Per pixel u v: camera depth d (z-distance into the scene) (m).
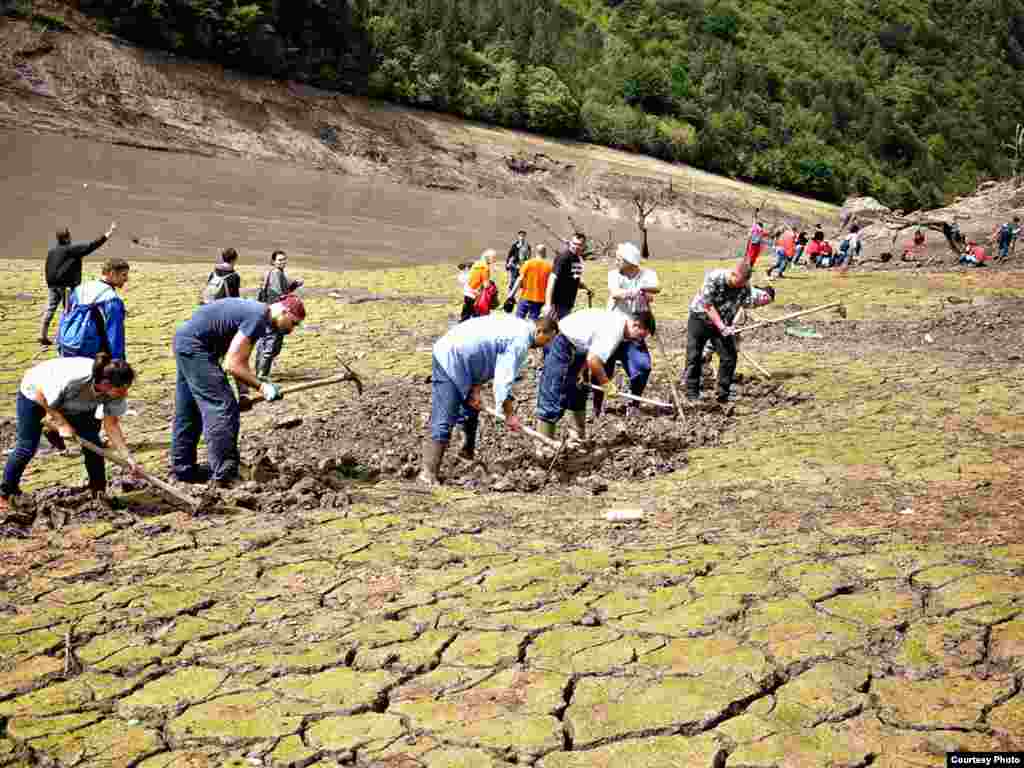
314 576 5.29
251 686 4.09
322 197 54.00
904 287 21.41
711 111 108.00
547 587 5.06
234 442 6.93
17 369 11.16
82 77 58.47
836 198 107.25
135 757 3.59
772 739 3.59
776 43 138.62
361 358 12.60
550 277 11.92
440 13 89.31
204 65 65.94
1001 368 11.79
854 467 7.51
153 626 4.69
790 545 5.60
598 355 7.86
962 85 157.25
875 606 4.66
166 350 12.55
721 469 7.65
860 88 135.12
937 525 5.89
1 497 6.36
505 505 6.73
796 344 14.10
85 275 19.67
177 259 28.30
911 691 3.88
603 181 79.06
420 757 3.54
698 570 5.22
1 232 28.69
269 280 11.71
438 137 75.25
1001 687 3.88
